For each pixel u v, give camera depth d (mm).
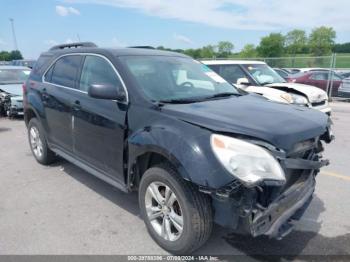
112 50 4168
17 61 23438
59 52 5211
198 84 4172
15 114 10281
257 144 2695
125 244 3342
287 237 3469
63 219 3820
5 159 6070
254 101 3795
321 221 3791
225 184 2596
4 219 3807
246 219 2664
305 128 2975
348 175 5211
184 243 2996
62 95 4633
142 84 3646
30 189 4660
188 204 2881
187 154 2773
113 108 3689
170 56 4508
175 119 3098
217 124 2879
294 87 8320
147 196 3332
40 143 5586
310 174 3281
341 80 16531
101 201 4281
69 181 4949
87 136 4152
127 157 3557
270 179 2588
